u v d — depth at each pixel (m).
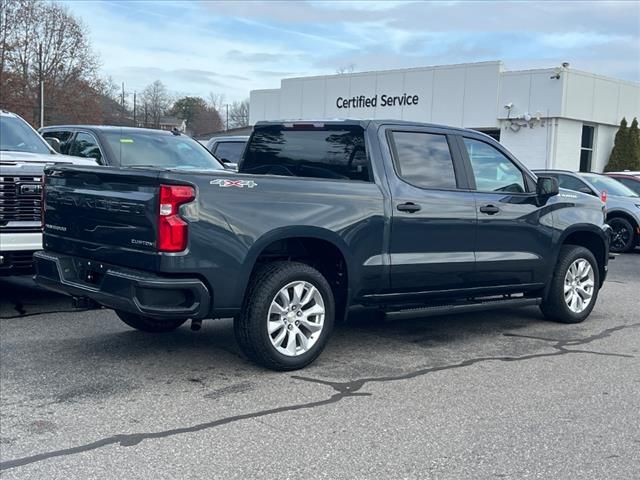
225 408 4.98
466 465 4.14
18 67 56.28
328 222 5.89
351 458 4.20
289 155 7.01
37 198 7.61
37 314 7.81
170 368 5.89
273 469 4.03
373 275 6.24
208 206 5.26
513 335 7.44
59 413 4.83
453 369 6.09
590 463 4.21
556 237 7.68
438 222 6.61
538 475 4.03
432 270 6.61
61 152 10.22
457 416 4.93
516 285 7.45
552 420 4.90
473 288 7.08
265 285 5.62
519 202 7.32
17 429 4.54
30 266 7.68
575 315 8.01
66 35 59.00
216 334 7.08
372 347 6.79
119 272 5.36
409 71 29.20
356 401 5.20
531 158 26.42
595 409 5.14
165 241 5.13
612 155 28.00
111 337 6.87
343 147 6.54
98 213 5.63
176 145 10.44
